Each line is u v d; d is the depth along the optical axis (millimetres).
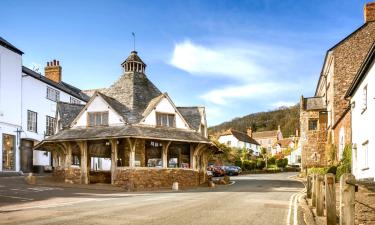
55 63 47531
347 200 7070
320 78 46594
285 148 111688
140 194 20969
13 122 34312
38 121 38719
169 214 11805
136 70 34594
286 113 155125
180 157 31531
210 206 14172
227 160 67562
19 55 35500
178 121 31016
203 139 30594
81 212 12203
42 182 27406
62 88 43250
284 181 36031
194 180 30297
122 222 10133
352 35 37781
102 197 18578
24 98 36469
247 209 13391
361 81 23406
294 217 11492
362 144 23250
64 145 29562
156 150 30578
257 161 69312
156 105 30266
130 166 27531
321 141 44188
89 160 29766
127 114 30250
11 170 33719
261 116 161000
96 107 30266
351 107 26859
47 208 13422
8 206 14102
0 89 32719
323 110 44375
